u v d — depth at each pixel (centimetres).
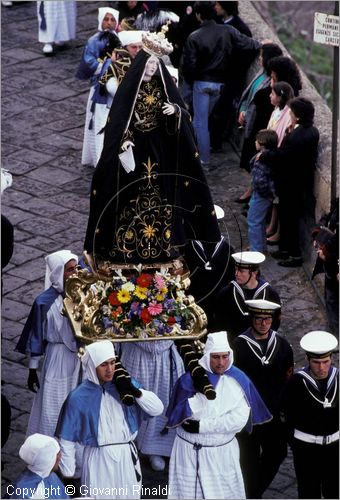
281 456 1819
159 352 1870
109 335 1834
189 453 1730
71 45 3130
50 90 2927
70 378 1889
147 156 1827
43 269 2331
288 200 2312
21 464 1888
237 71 2652
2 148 2691
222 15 2648
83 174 2617
